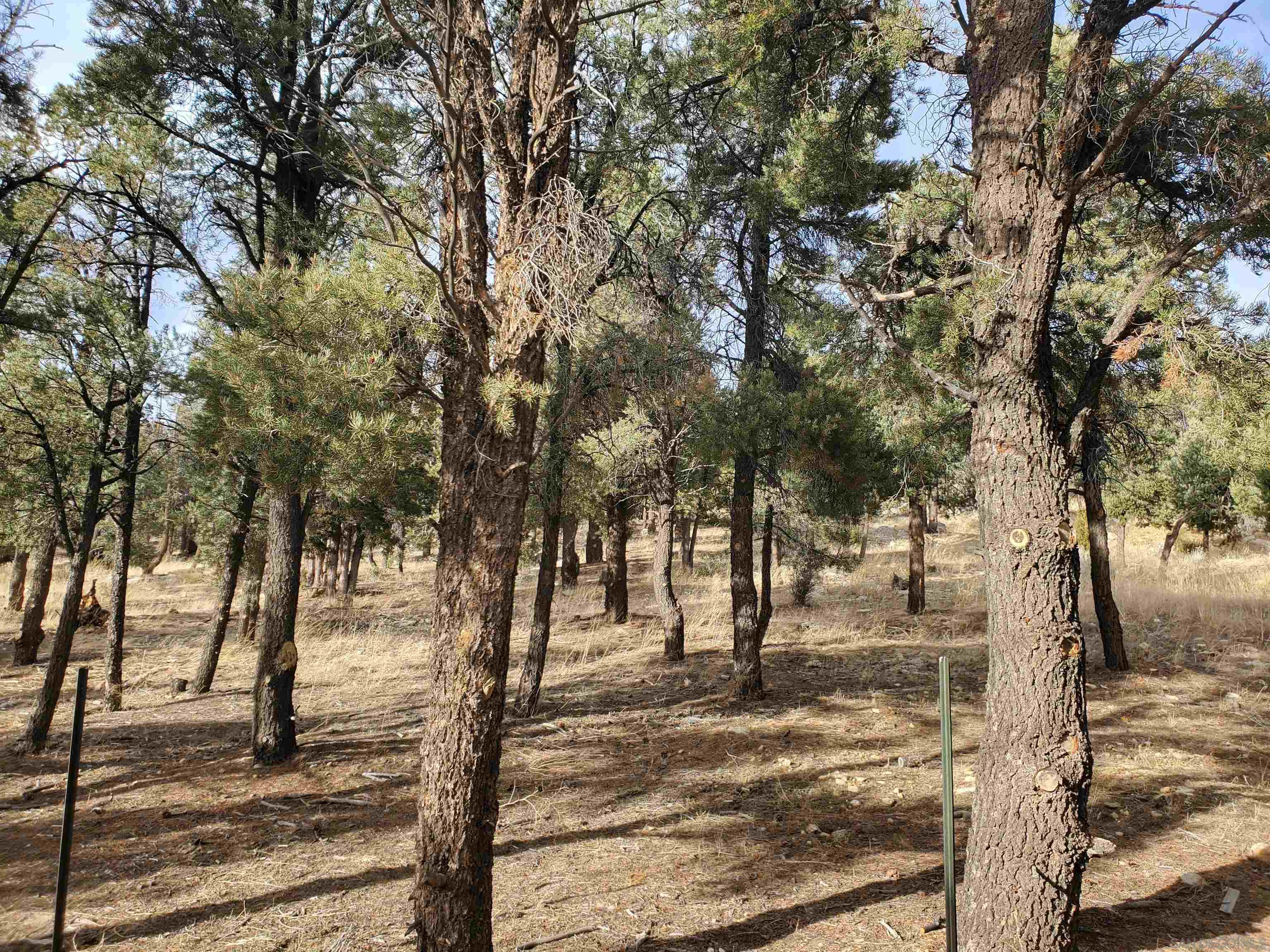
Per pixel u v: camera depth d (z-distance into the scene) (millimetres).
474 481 3928
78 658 15781
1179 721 8273
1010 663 3752
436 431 6746
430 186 5082
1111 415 10266
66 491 10094
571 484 11148
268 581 8414
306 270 6938
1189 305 4344
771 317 10539
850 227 9547
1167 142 5320
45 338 9500
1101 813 5859
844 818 6016
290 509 8430
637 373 9625
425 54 3740
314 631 17969
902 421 11250
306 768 7949
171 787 7574
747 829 5895
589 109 8711
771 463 10414
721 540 39250
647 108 9516
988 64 4312
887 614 16797
